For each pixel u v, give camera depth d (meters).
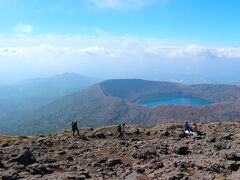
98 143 51.50
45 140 55.00
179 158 38.44
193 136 55.34
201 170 33.00
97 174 33.59
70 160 40.50
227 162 33.88
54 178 30.86
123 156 42.06
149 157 40.28
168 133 60.38
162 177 31.34
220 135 53.91
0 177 30.30
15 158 37.34
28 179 30.45
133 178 31.41
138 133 64.06
